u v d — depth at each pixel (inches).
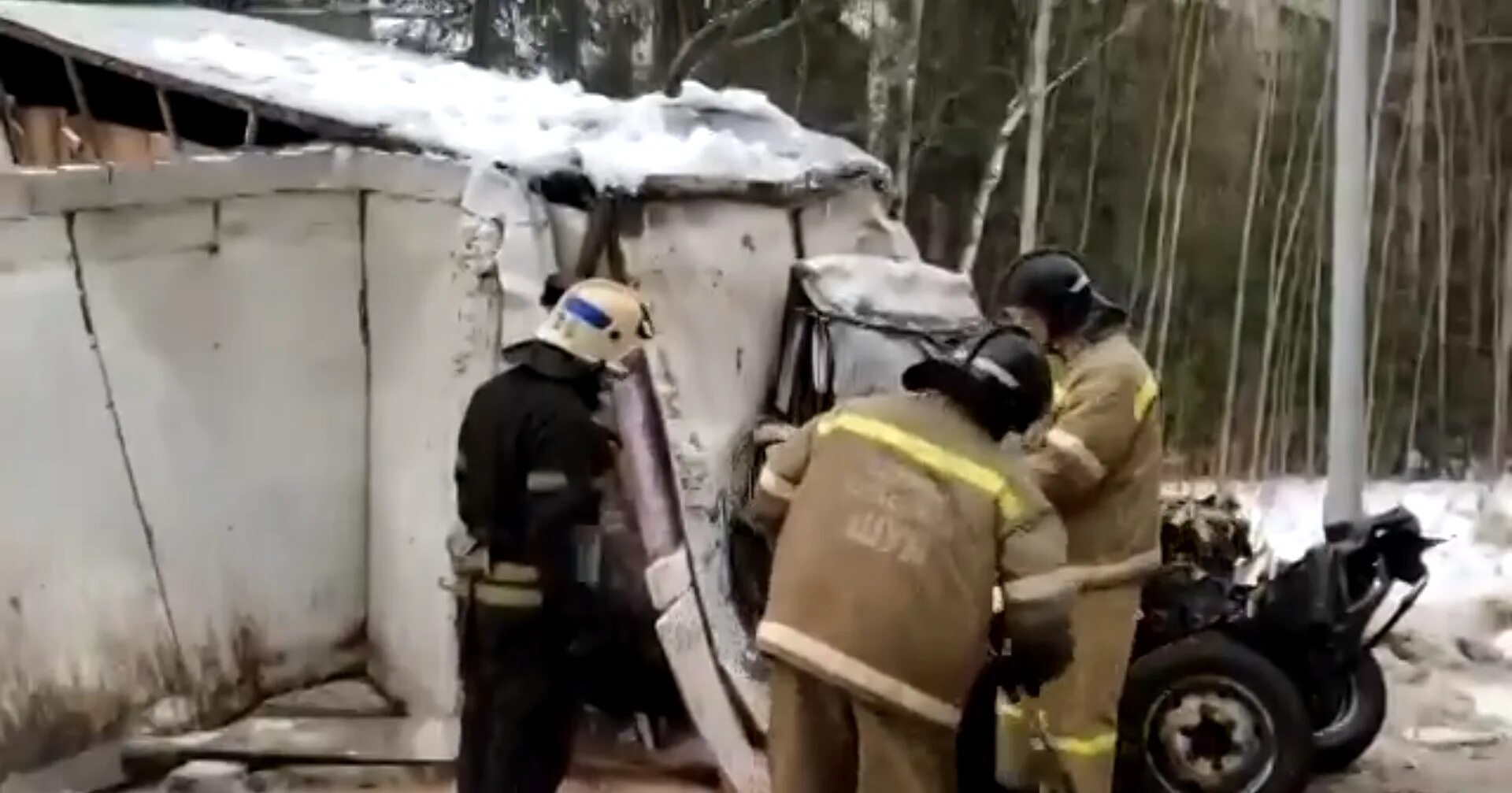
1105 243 749.3
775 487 172.7
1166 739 235.5
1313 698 262.7
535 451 192.2
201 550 239.3
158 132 330.6
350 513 259.0
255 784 234.7
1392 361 780.6
